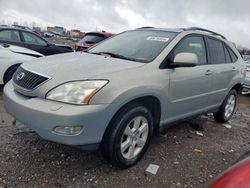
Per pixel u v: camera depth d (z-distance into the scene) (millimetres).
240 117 6379
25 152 3461
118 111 3045
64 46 10648
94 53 4125
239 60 5695
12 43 8891
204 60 4551
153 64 3514
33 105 2861
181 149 4059
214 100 4969
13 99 3113
